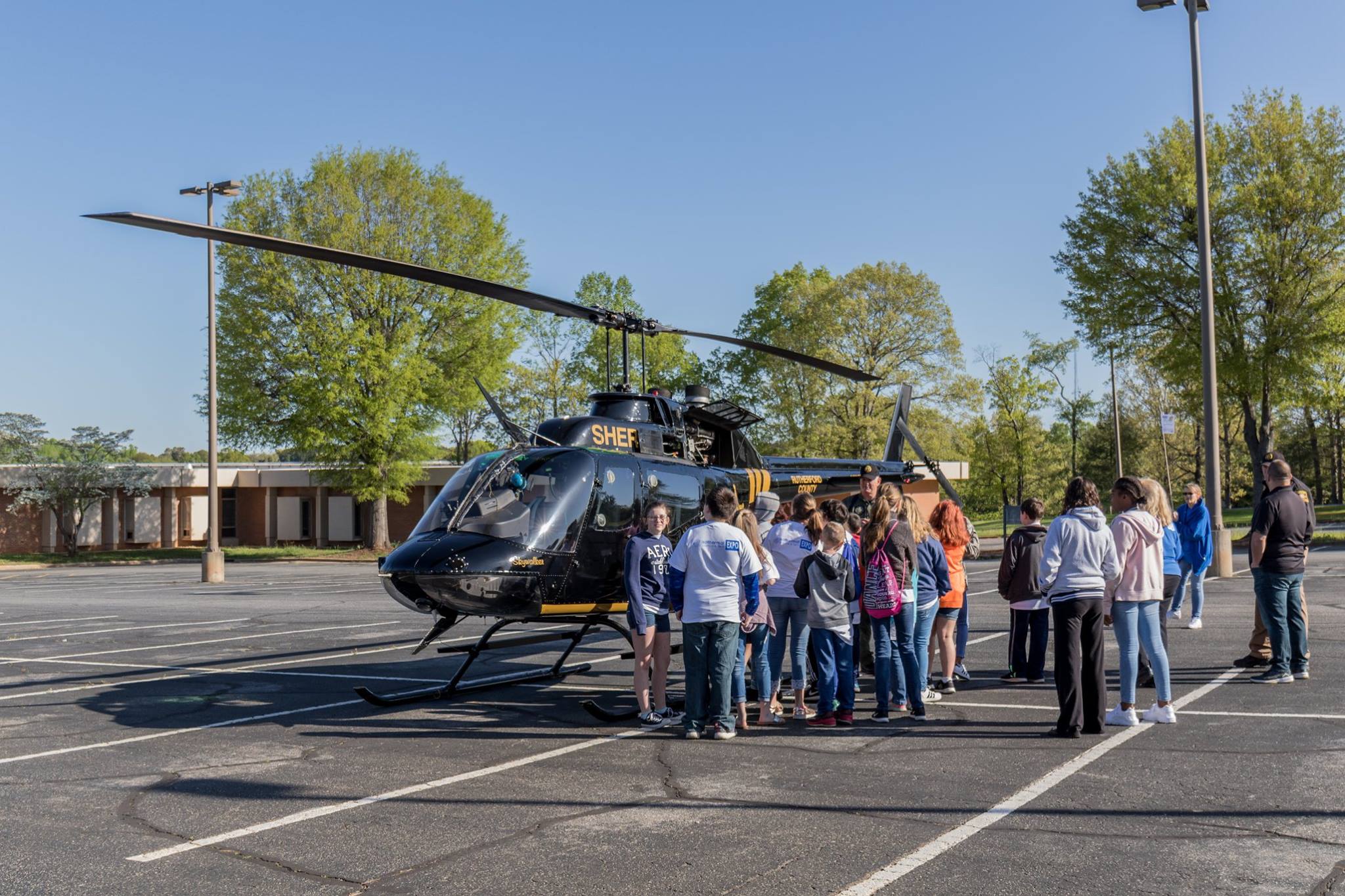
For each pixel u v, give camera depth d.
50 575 34.56
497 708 9.14
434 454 43.72
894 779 6.32
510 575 8.62
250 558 42.59
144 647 13.88
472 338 42.25
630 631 9.37
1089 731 7.45
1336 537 31.52
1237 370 33.06
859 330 45.03
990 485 58.25
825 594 7.95
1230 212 32.44
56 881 4.75
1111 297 34.50
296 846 5.22
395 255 40.44
